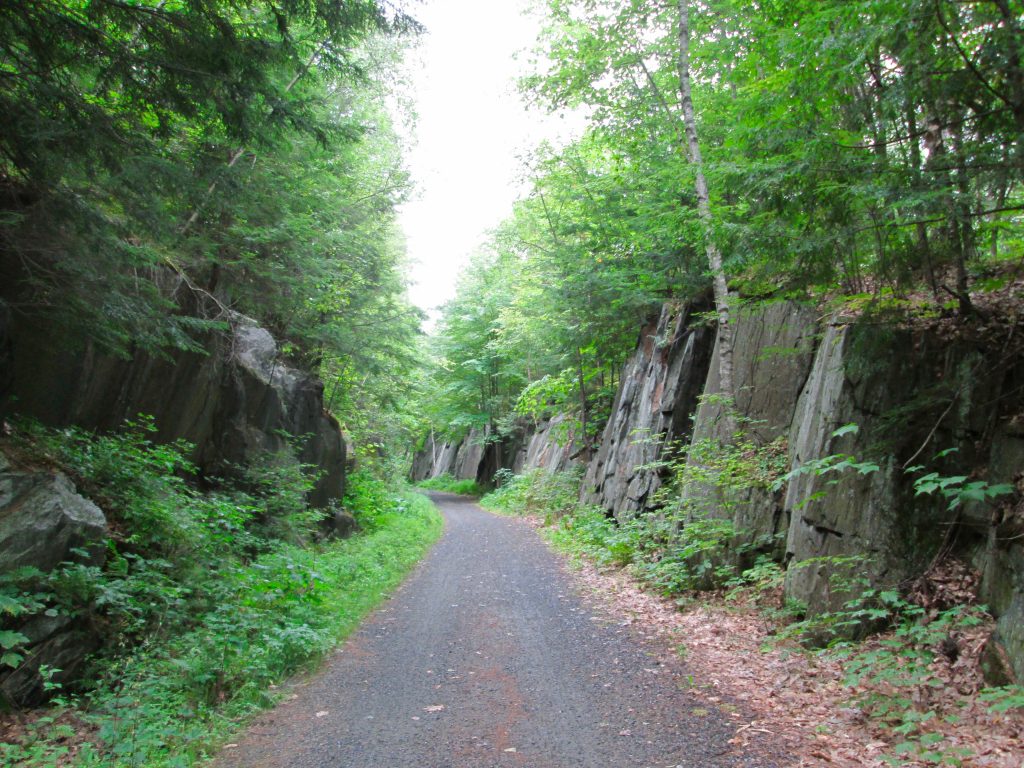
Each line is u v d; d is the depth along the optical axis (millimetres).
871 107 6039
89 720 4992
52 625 5523
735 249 6879
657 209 13188
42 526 5766
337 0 5809
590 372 21984
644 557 11352
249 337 13227
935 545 6641
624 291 16000
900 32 5020
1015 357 6535
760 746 4504
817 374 8375
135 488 7820
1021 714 4477
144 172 5930
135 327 7113
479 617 8867
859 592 6746
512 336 26172
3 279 7012
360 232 16375
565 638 7730
